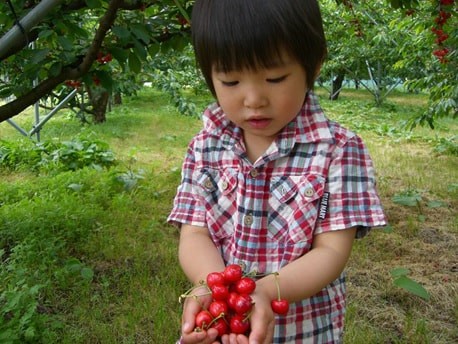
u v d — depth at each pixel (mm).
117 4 2770
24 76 3062
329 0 10367
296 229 1282
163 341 2822
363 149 1338
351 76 17609
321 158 1292
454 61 6609
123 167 6684
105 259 3789
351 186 1289
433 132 10500
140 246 3961
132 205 4957
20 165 6578
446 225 4652
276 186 1312
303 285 1182
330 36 10977
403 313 3168
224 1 1110
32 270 3459
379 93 15898
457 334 2939
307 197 1280
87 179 5680
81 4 3182
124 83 10031
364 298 3324
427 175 6520
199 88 14070
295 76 1142
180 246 1412
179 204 1444
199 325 1079
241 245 1330
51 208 4484
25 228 4082
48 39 3078
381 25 10422
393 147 8711
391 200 5395
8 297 2814
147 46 3490
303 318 1356
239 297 1072
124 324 2959
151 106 14125
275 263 1308
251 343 1023
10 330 2627
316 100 1334
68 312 3078
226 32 1087
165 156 7746
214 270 1298
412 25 6555
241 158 1345
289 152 1308
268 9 1079
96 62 3359
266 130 1190
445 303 3270
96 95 10617
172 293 3279
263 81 1124
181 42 3586
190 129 10398
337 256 1254
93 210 4570
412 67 14328
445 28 6121
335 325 1407
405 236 4352
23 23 2371
